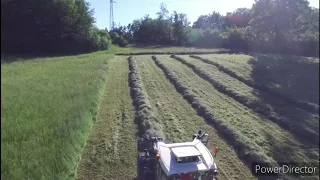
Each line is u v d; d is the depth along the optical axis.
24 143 13.23
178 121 18.84
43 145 13.19
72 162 12.49
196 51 68.69
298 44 61.09
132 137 15.99
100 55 55.84
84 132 15.86
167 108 21.67
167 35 113.06
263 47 65.06
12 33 57.62
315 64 45.19
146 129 16.58
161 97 24.86
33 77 28.88
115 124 18.00
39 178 10.59
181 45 102.31
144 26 115.75
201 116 19.95
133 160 13.45
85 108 18.66
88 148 14.64
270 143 15.61
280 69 39.38
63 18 63.25
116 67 40.91
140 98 23.06
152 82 30.92
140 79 31.75
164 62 45.59
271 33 59.72
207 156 10.17
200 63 43.72
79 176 12.14
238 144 15.05
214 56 54.38
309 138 16.30
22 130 14.62
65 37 64.94
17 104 18.97
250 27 63.84
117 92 26.36
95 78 28.80
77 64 39.16
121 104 22.41
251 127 17.88
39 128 15.01
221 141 15.82
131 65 41.72
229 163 13.42
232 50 71.94
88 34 70.38
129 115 19.73
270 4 55.19
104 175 12.27
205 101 23.44
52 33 62.25
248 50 72.06
